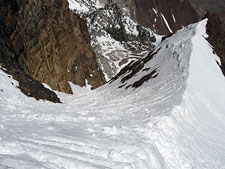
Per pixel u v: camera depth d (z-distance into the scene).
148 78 28.53
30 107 15.48
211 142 12.94
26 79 21.20
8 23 26.55
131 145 8.03
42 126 9.34
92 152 6.84
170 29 195.12
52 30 39.31
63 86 37.81
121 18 113.50
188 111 15.49
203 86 20.92
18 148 5.52
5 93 17.06
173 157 9.20
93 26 103.75
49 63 35.94
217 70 25.25
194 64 23.41
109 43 99.88
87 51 52.59
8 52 23.34
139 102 20.48
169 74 25.31
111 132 9.78
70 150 6.48
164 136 10.70
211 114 17.52
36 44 33.53
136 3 178.25
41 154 5.48
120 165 6.15
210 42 30.11
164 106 16.00
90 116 13.64
